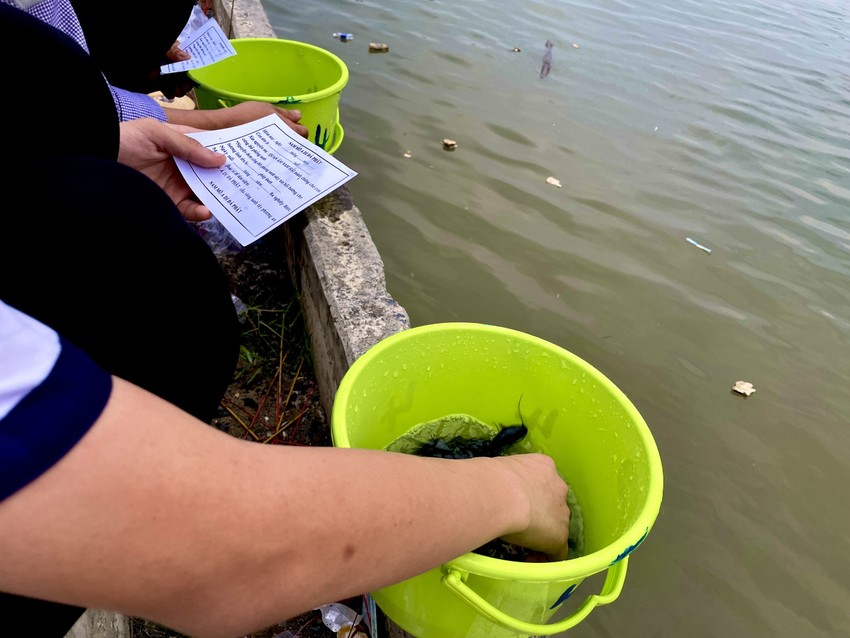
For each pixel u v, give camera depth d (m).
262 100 1.82
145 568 0.39
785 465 1.92
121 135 1.32
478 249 2.50
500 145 3.13
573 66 4.00
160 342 0.88
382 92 3.40
